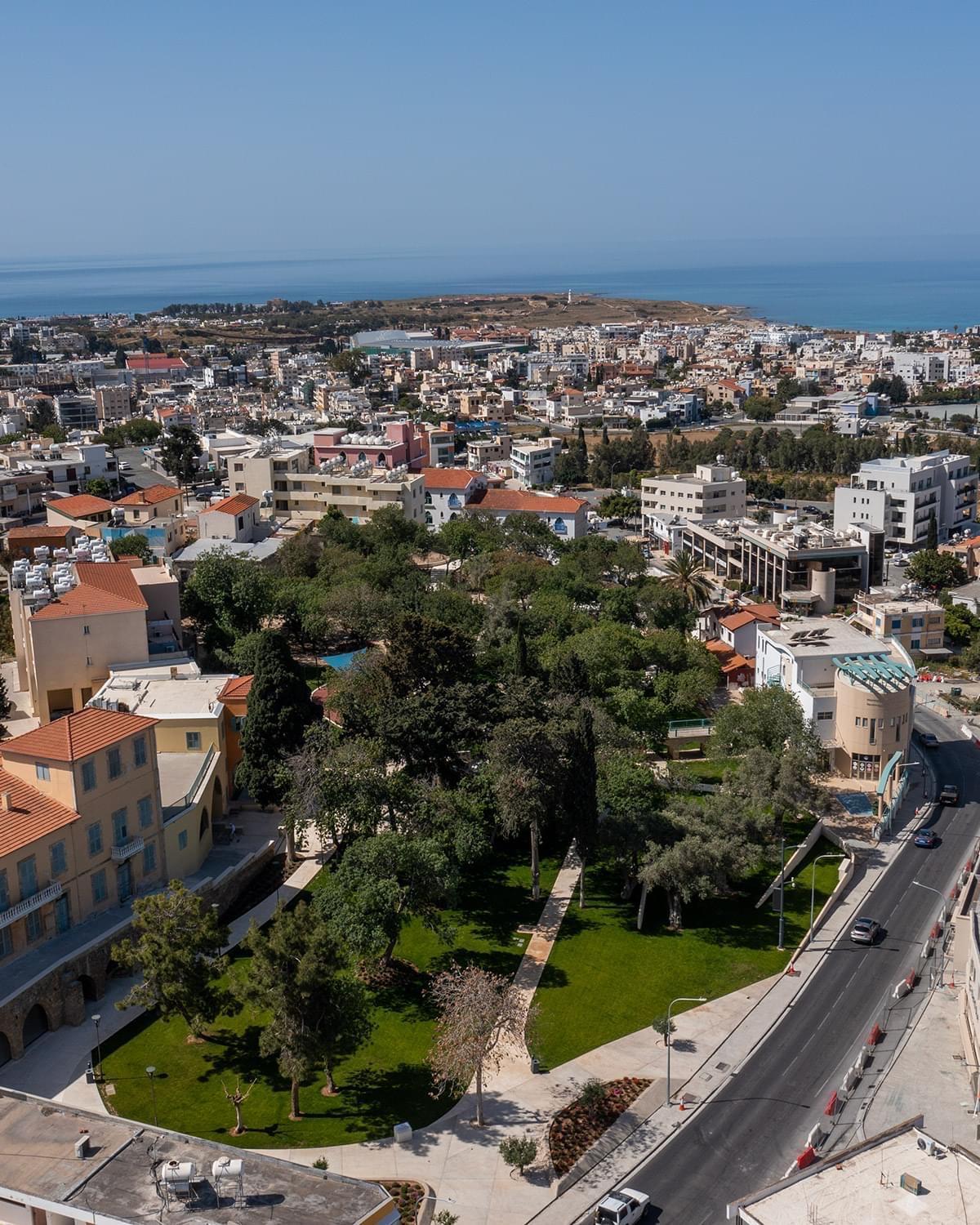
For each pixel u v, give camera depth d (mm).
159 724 110812
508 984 86438
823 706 135875
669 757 138250
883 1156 61844
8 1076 77000
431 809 98438
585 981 91250
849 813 124812
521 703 111562
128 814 92375
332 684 132500
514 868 109562
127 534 182125
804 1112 76625
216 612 154250
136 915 86688
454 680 125062
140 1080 77375
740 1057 82875
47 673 123750
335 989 73500
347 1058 80875
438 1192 68250
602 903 103562
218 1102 75438
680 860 96938
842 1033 85750
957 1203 58062
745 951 97125
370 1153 71312
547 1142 72875
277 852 108312
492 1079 79438
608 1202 65688
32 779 88688
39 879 84688
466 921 99625
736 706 130125
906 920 102875
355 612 158125
